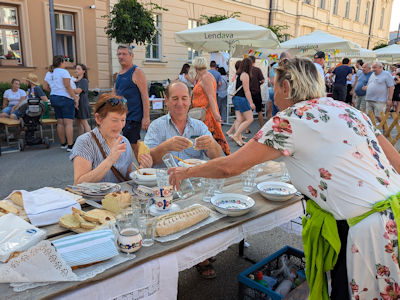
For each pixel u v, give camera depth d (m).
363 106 9.33
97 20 9.70
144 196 1.68
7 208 1.61
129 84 4.38
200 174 1.53
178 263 1.44
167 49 12.03
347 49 9.98
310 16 18.59
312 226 1.43
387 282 1.30
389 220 1.28
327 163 1.33
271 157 1.42
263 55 11.03
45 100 6.65
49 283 1.13
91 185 1.94
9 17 8.27
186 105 2.67
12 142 6.56
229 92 9.20
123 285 1.25
